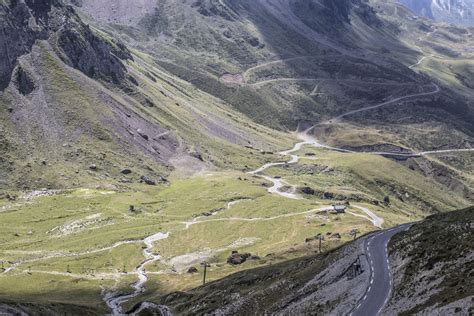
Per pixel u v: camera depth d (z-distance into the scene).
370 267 110.38
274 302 119.62
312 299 110.69
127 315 154.62
